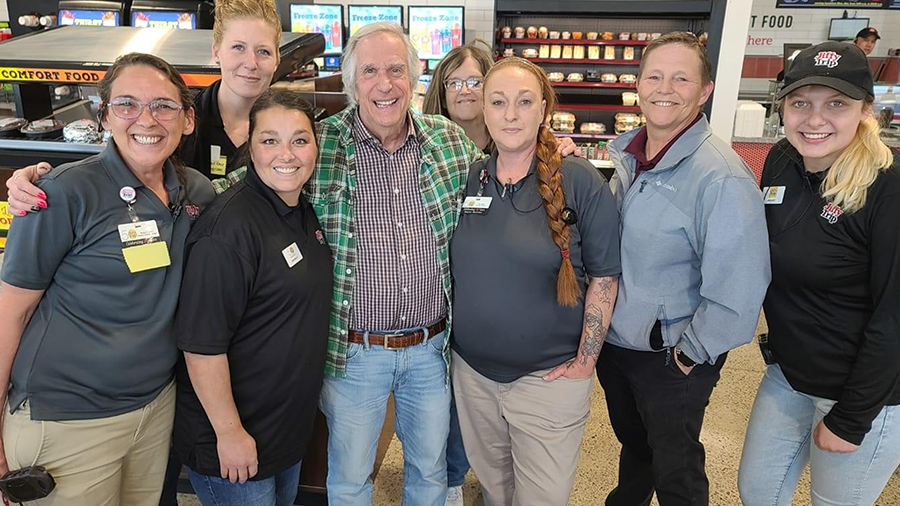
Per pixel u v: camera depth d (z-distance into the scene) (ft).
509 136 5.18
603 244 5.41
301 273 4.97
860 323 4.91
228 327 4.72
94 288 4.58
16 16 14.32
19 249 4.35
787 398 5.67
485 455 6.34
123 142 4.56
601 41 17.34
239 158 6.46
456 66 7.39
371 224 5.51
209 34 8.27
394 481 8.29
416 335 5.76
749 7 15.89
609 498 7.19
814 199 4.99
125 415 4.86
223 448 4.91
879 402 4.74
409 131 5.65
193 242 4.68
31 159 7.23
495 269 5.40
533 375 5.68
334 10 19.10
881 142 4.74
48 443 4.59
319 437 7.25
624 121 17.53
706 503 5.85
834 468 5.21
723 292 5.04
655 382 5.72
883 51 28.58
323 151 5.49
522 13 17.31
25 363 4.53
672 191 5.20
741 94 27.63
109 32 8.23
